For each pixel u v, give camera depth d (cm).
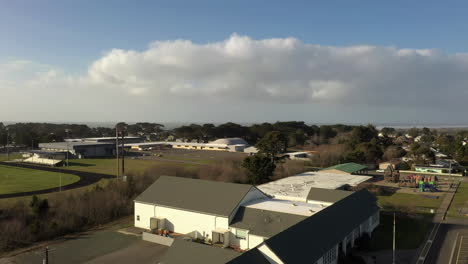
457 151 12262
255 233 3706
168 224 4472
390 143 15250
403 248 3831
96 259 3600
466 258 3512
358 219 4041
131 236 4338
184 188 4788
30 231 4231
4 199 6041
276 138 9694
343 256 3481
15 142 18775
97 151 14875
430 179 8269
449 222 4912
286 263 2636
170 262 2894
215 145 18112
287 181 6894
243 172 8425
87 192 5709
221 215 4003
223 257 2753
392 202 6344
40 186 7381
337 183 6600
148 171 7719
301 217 3834
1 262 3531
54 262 3522
